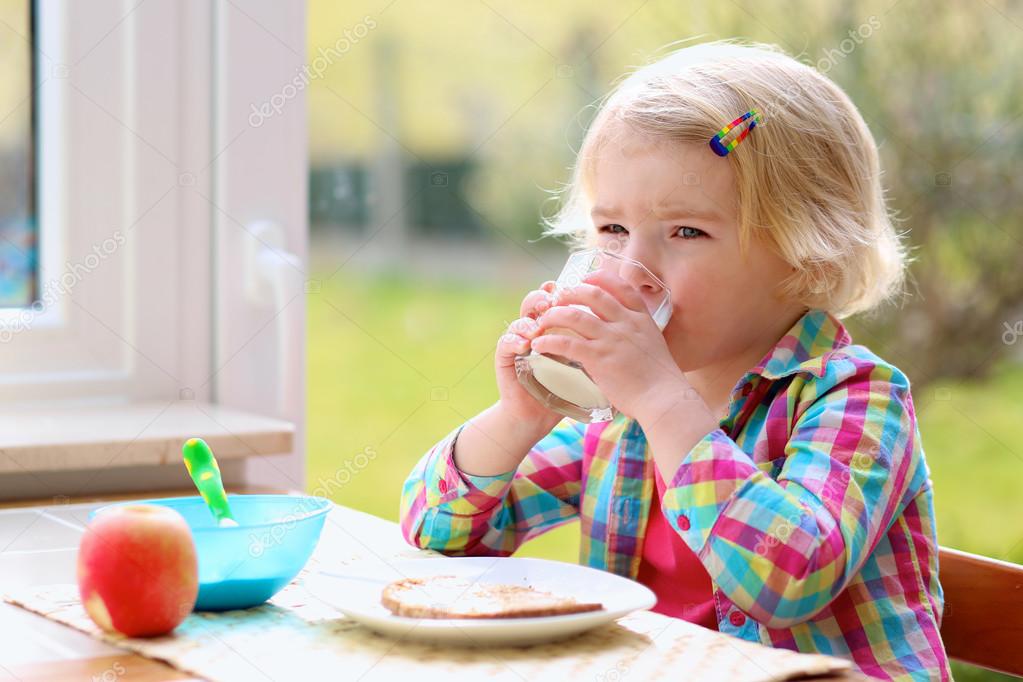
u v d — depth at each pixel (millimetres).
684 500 897
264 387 1687
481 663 705
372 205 4969
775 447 1020
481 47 4855
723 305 1048
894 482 945
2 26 1544
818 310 1105
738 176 1033
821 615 977
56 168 1567
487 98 4918
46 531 1117
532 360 1008
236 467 1540
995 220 2588
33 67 1563
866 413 971
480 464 1074
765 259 1062
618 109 1081
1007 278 2596
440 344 4883
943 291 2592
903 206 2557
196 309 1653
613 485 1156
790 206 1061
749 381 1064
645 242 1044
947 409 2826
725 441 916
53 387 1563
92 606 755
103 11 1570
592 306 976
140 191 1604
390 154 4961
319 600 851
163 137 1612
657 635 770
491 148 4879
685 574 1104
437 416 4148
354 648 735
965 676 2113
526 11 4375
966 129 2580
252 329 1672
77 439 1312
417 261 5152
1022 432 2777
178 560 756
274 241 1666
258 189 1668
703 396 1132
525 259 4957
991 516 2604
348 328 4887
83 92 1568
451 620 737
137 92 1591
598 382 958
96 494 1394
